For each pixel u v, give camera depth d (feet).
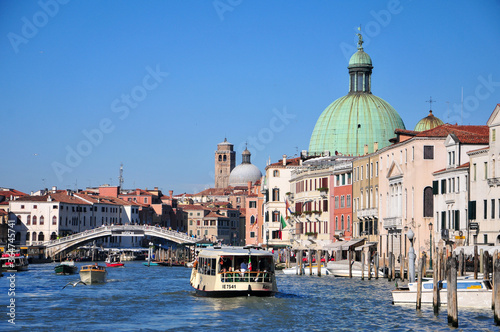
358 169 357.61
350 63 525.75
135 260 611.47
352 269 298.15
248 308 189.37
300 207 420.36
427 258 283.38
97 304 202.80
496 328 150.82
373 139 506.48
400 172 303.68
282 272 351.46
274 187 475.31
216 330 160.35
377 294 221.46
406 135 328.90
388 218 312.29
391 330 158.51
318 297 212.43
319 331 158.61
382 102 517.14
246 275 201.98
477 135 275.80
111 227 537.24
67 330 160.76
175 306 195.31
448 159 277.64
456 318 156.46
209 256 208.33
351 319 171.83
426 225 288.51
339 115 513.04
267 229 479.41
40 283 281.33
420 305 180.24
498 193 242.58
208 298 206.80
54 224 588.50
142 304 201.05
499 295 150.30
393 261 269.03
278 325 165.58
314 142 520.83
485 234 248.52
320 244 395.14
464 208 262.26
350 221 365.61
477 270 204.95
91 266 279.28
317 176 400.06
